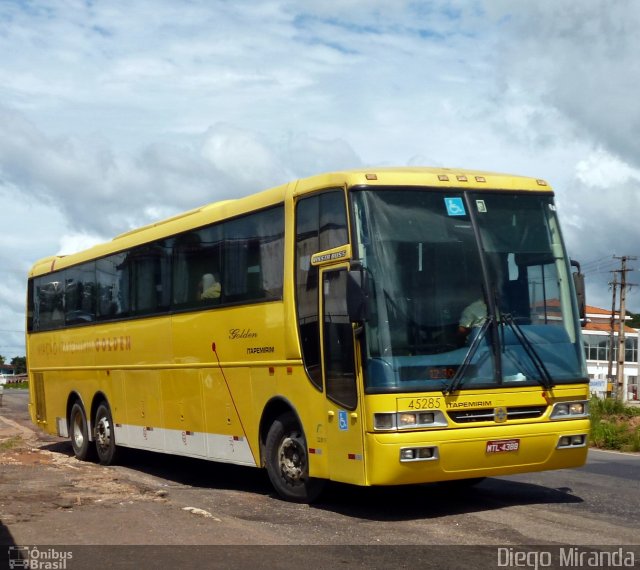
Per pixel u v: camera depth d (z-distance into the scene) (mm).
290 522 10203
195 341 13930
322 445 10867
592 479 13758
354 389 10219
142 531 9516
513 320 10648
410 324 10164
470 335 10383
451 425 10070
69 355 19250
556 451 10656
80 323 18672
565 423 10719
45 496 11781
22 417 33844
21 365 162250
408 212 10539
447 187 10828
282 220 11836
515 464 10445
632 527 9750
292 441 11641
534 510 10844
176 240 14695
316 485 11344
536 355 10672
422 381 10039
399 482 9898
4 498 11594
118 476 14453
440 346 10219
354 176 10555
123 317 16594
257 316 12281
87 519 10156
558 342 10898
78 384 18734
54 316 20203
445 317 10336
